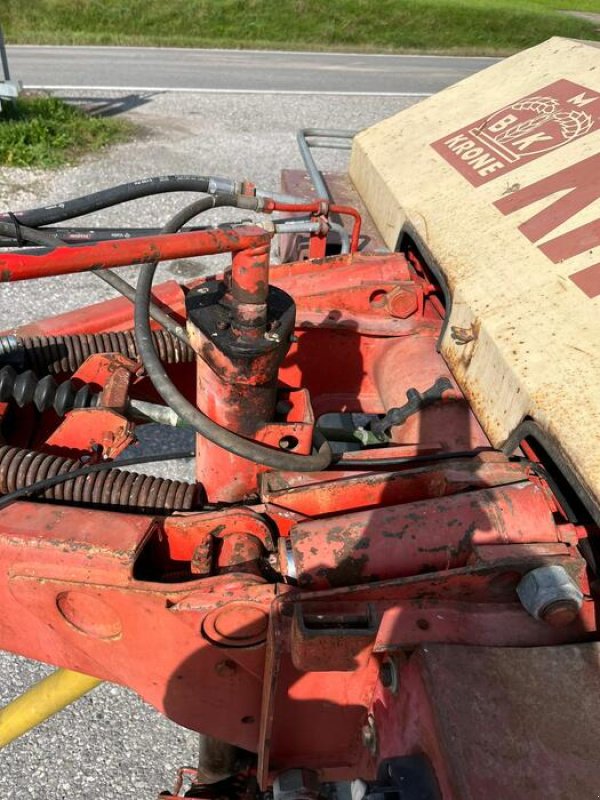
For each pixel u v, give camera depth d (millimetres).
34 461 1639
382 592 1311
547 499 1498
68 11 13969
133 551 1349
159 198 6207
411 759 1162
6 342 2012
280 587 1306
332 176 3424
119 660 1468
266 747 1410
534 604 1282
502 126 2584
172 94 9680
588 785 1068
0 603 1440
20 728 1867
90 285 4801
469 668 1209
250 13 14969
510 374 1690
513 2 20141
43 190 6297
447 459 1709
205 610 1313
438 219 2322
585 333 1623
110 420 1790
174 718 1572
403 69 12953
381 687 1403
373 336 2287
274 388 1483
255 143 7914
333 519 1415
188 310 1426
